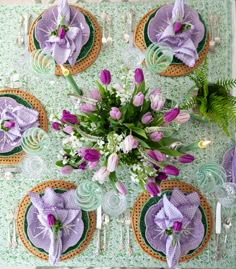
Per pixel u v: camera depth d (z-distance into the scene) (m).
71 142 1.64
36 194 1.83
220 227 1.86
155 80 1.96
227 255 1.87
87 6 2.04
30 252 1.87
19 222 1.88
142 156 1.60
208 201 1.89
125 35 1.99
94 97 1.59
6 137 1.89
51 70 1.89
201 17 1.97
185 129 1.93
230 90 1.96
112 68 1.98
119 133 1.60
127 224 1.88
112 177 1.67
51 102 1.96
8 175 1.92
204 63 1.83
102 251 1.89
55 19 1.95
